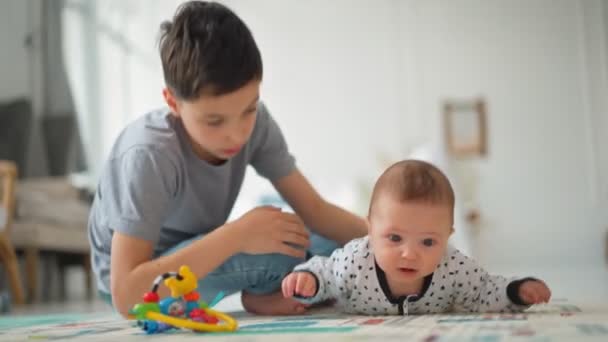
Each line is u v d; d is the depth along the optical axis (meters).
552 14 5.36
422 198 0.97
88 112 4.36
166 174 1.11
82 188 4.01
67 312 2.20
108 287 1.27
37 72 4.14
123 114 4.62
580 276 3.15
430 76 5.43
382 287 1.05
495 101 5.37
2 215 3.08
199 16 1.02
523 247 5.26
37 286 3.46
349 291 1.09
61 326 1.14
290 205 1.39
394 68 5.46
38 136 4.10
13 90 3.98
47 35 4.16
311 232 1.38
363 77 5.50
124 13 4.71
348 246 1.09
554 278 3.04
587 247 5.21
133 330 0.96
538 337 0.67
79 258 3.84
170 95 1.08
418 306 1.08
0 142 3.78
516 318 0.90
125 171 1.10
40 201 3.47
